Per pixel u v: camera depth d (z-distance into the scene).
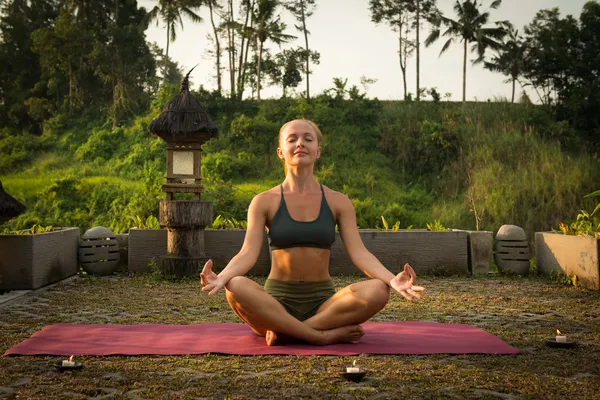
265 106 36.28
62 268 8.09
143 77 43.47
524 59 41.41
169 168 8.38
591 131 36.69
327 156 32.28
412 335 4.42
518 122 33.59
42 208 27.78
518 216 26.64
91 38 41.81
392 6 43.44
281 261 4.31
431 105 37.12
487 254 8.98
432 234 8.98
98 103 42.72
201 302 6.27
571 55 41.28
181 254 8.29
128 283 7.83
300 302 4.26
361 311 4.02
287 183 4.45
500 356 3.78
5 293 6.86
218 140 33.47
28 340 4.18
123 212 24.30
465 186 29.88
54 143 38.06
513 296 6.77
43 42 41.50
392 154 33.53
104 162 34.38
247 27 41.56
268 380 3.17
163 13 41.69
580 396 2.91
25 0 46.75
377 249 8.91
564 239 8.12
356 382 3.14
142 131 35.47
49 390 3.01
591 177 27.69
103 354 3.76
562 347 4.04
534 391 2.98
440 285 7.82
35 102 42.09
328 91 37.72
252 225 4.32
